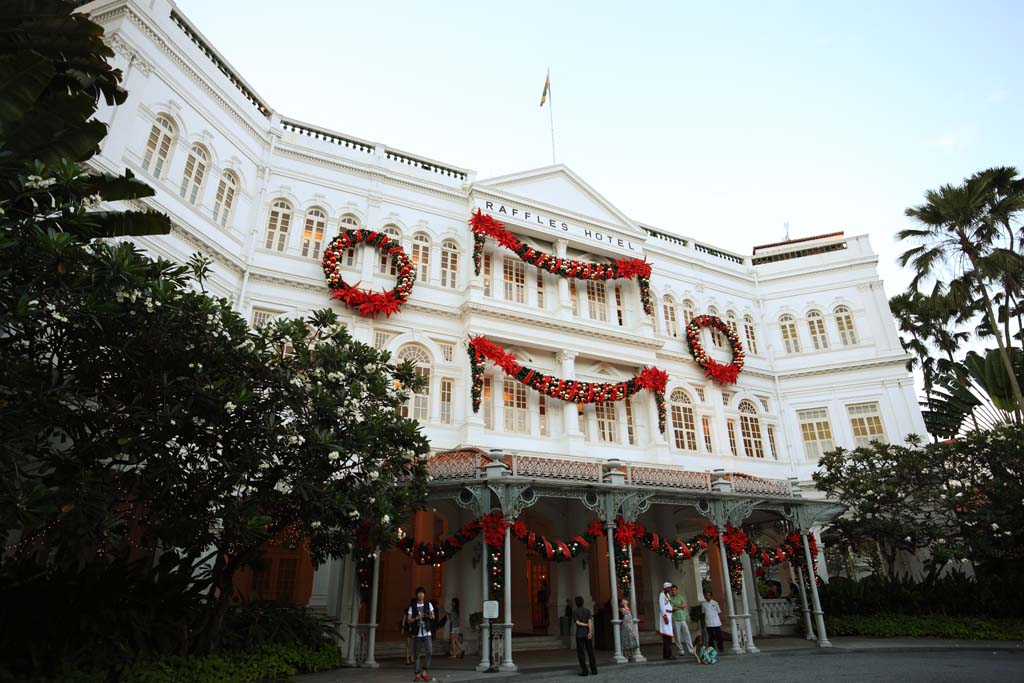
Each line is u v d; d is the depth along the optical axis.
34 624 9.10
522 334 22.02
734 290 30.09
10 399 8.55
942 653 15.46
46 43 8.99
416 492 12.90
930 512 20.88
